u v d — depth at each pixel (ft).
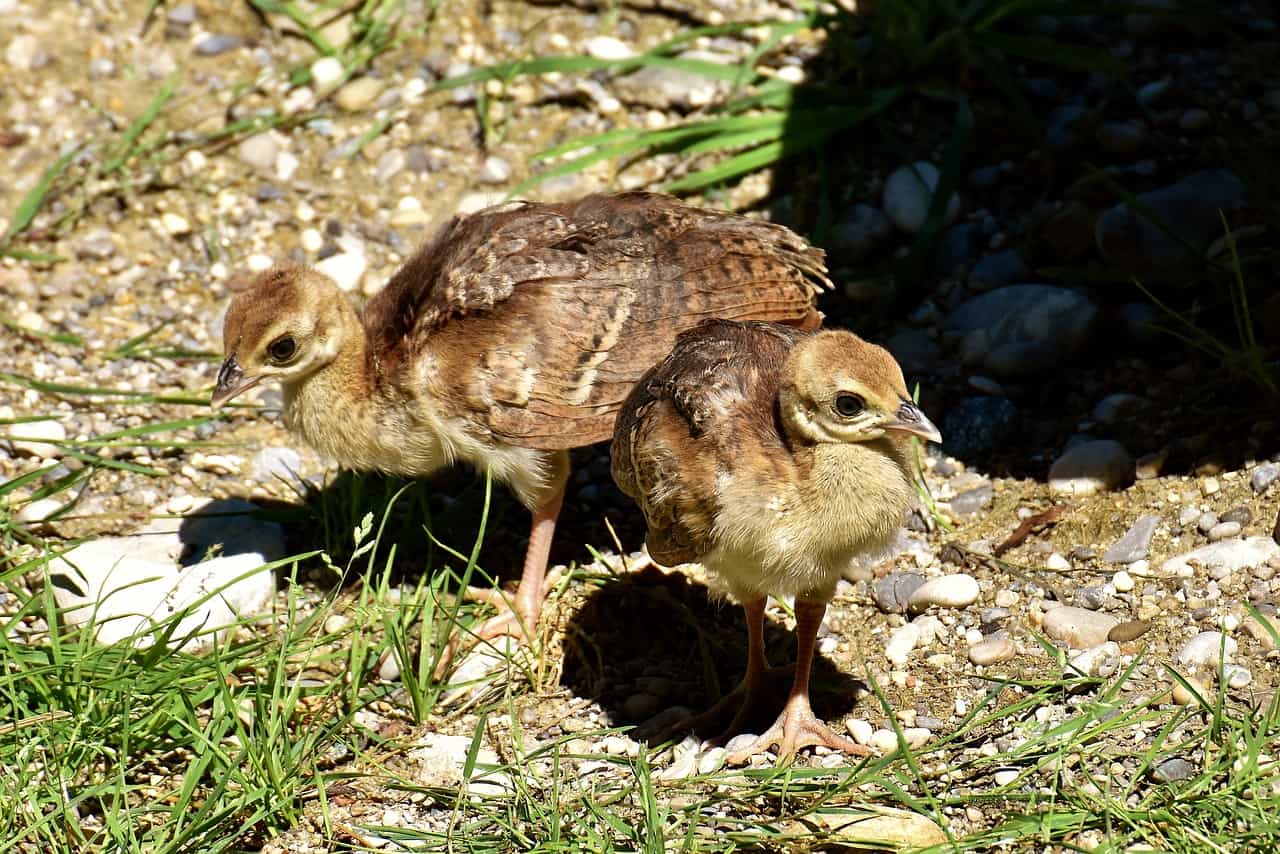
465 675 32.30
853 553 27.58
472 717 31.27
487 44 48.08
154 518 35.83
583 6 48.78
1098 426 36.42
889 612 32.63
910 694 30.22
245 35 48.98
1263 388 35.32
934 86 45.16
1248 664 28.94
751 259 33.01
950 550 33.63
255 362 32.42
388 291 34.68
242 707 30.73
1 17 48.96
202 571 33.60
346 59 47.98
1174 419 35.83
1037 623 31.22
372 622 32.68
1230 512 32.68
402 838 27.58
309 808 28.63
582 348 31.83
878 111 44.27
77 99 47.03
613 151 43.29
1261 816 24.84
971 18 46.06
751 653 30.17
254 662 31.45
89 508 36.65
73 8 49.26
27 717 29.32
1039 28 46.70
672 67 45.70
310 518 36.42
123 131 46.16
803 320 33.60
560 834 26.91
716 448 27.35
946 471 36.37
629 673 32.30
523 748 29.89
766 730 30.04
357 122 46.34
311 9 49.78
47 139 46.03
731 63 46.80
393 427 32.94
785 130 43.88
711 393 27.84
